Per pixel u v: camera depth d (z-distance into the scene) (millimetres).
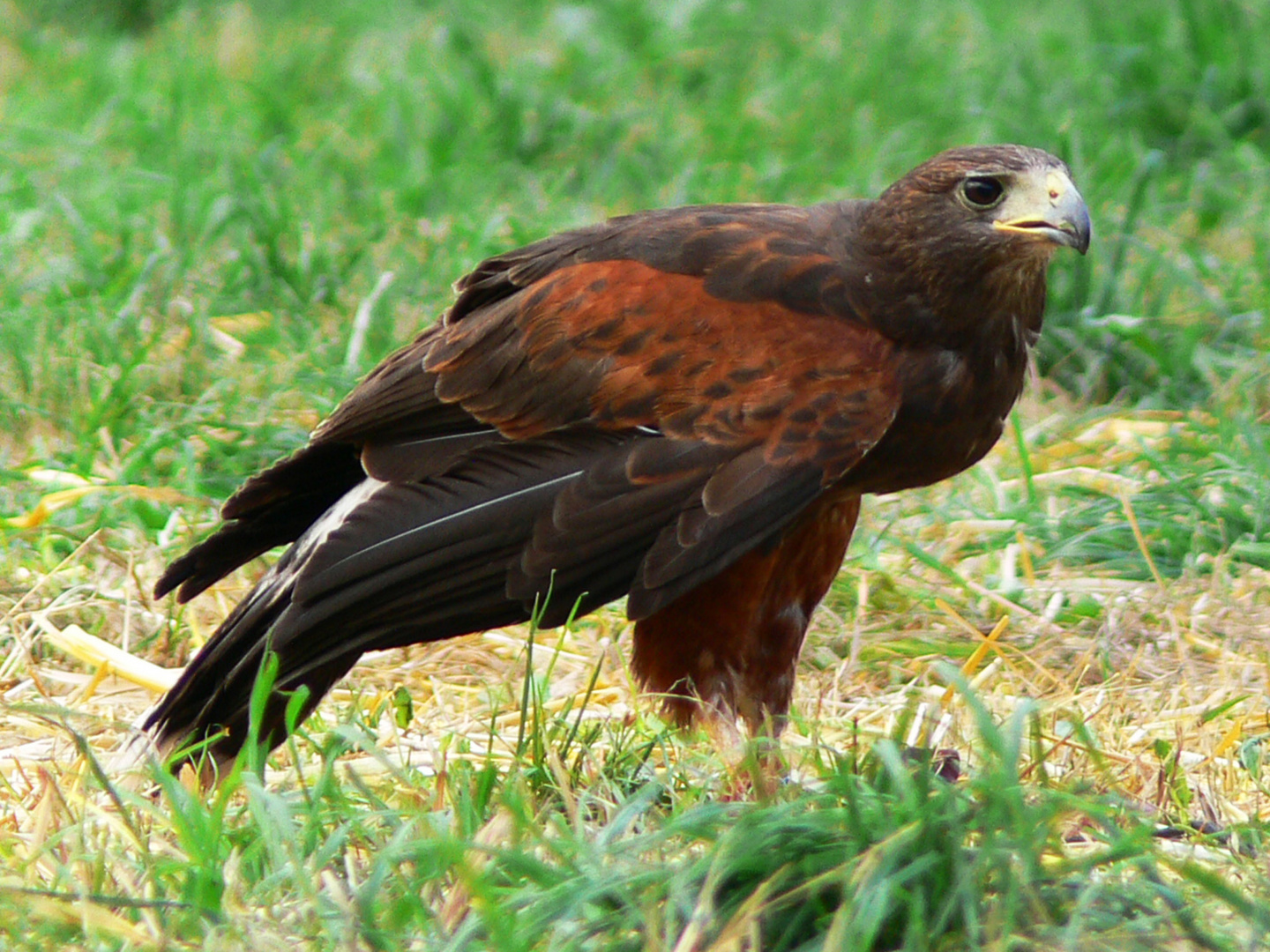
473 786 7496
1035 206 7812
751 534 7898
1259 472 11312
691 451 7922
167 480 11664
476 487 8023
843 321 8031
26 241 14625
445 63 19828
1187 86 17828
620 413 8008
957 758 8023
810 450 7906
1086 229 7801
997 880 6285
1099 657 9719
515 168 17156
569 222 15430
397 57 20109
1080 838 7508
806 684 9656
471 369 8234
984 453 8570
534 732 7859
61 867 6766
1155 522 10992
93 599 10242
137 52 21406
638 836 6891
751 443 7922
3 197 15641
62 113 18844
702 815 6609
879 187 16297
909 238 7961
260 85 19578
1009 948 6098
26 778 7930
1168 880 7035
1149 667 9703
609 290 8141
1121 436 12492
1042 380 13414
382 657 9961
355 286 14219
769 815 6492
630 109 18312
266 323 13633
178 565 8641
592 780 7863
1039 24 20266
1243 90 17766
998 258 7895
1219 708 8797
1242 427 11539
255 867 6848
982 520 11281
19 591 10367
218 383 12406
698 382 7965
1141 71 18109
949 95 18453
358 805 7723
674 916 6176
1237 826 7234
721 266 8109
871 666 9867
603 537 7926
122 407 12023
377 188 16375
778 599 8625
